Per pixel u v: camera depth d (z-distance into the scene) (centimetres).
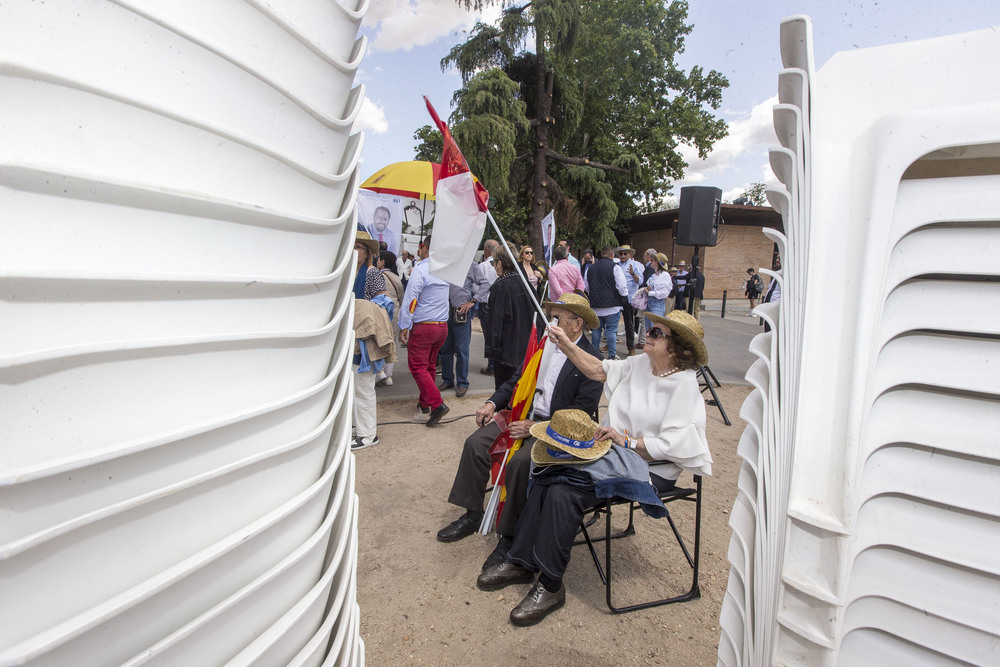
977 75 88
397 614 244
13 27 44
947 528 90
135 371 55
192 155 56
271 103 64
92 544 53
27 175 44
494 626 238
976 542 88
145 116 52
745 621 113
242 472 67
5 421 46
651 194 2277
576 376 295
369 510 340
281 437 73
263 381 69
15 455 47
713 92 2133
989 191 83
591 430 239
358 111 80
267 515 72
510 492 271
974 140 81
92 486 52
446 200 271
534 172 1709
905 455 92
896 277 90
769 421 107
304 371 77
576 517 236
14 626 49
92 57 48
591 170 1814
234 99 60
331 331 83
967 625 90
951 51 91
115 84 50
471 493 306
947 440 88
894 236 89
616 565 286
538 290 657
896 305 91
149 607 59
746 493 115
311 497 79
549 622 241
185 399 60
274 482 73
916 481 91
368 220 825
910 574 94
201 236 59
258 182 65
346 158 85
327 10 70
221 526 66
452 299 593
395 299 654
